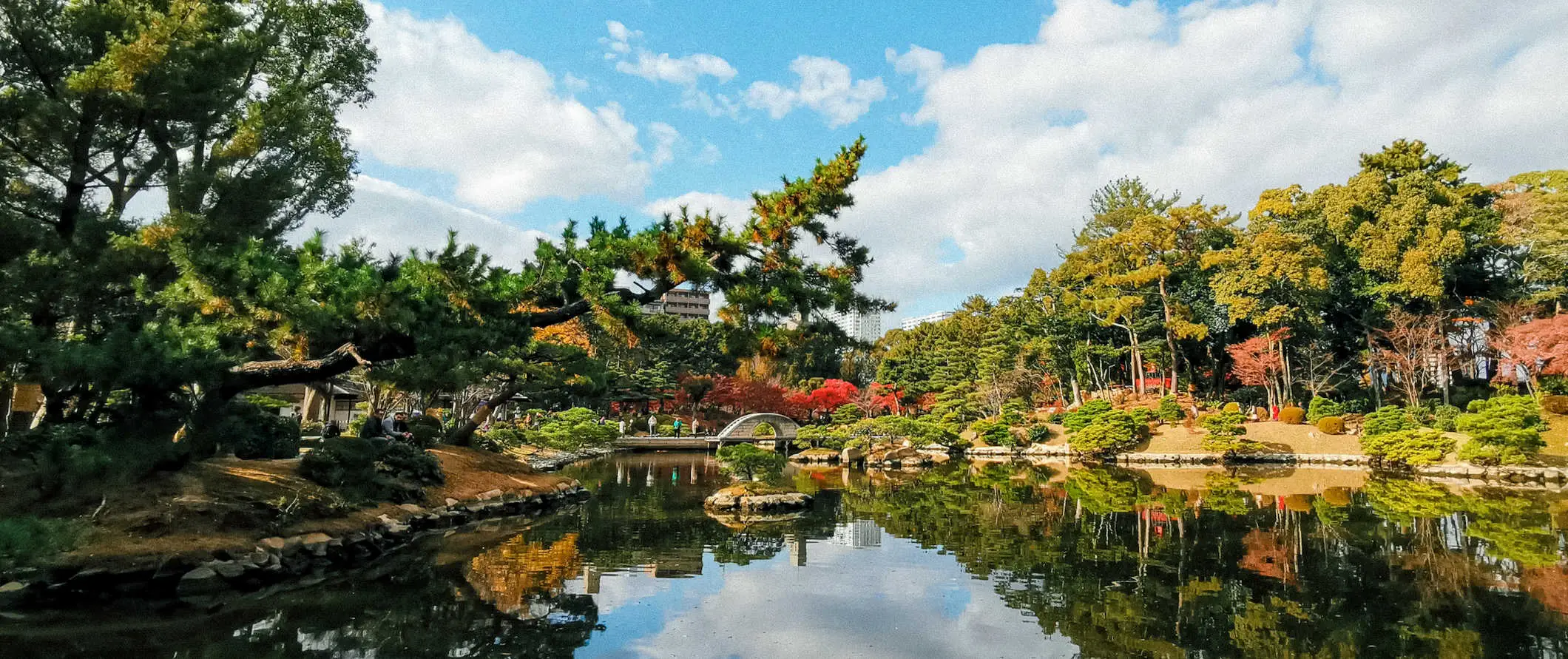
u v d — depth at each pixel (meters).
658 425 57.06
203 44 11.62
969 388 59.50
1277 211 46.31
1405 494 23.62
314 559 11.53
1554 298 37.72
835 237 13.76
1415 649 8.21
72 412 11.99
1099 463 39.66
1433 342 38.72
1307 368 47.62
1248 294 44.34
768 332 12.80
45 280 9.83
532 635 8.39
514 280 11.06
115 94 10.84
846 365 81.88
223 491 11.47
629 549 13.90
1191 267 50.12
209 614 8.77
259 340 12.49
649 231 11.67
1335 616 9.52
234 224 12.49
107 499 10.26
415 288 10.23
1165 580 11.59
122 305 12.00
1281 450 38.28
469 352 11.08
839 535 15.98
